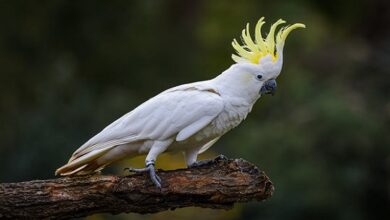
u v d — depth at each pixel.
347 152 16.25
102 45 18.83
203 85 7.73
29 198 6.93
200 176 7.20
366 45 20.64
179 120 7.45
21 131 16.23
